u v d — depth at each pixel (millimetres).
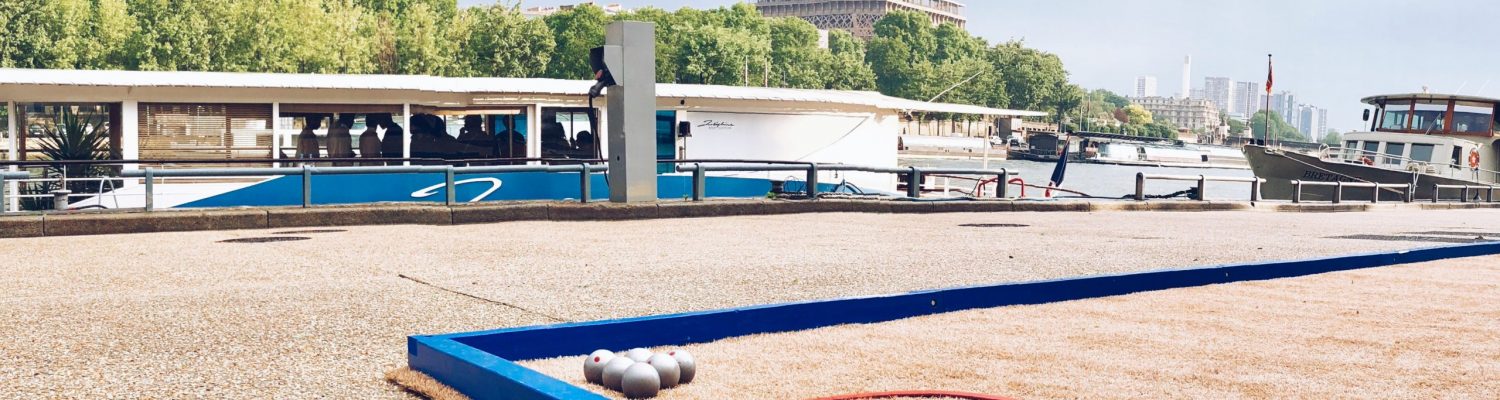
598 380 5250
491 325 7117
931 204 20594
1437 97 38656
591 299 8328
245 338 6574
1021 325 7094
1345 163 38500
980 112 26172
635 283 9305
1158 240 14703
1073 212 22750
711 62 102750
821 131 23703
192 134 18344
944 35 181500
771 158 23156
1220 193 75250
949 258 11719
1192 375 5648
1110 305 8008
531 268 10344
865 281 9680
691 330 6434
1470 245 12625
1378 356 6219
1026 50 178125
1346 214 26125
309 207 15719
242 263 10570
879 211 20125
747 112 22844
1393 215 25703
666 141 21938
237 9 63094
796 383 5383
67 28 57969
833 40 165625
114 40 59906
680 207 17812
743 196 22922
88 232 13984
